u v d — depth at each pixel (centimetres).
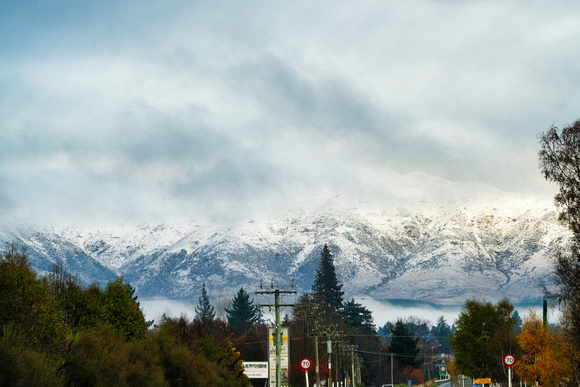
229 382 8412
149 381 5684
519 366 8900
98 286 7331
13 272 5112
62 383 4188
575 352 7112
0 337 4003
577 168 7225
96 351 4972
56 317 5134
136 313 7275
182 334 8962
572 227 7212
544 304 8700
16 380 3797
